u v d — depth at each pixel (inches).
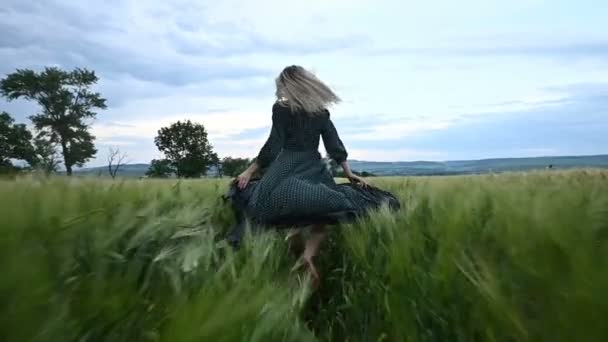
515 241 56.4
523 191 89.0
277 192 143.3
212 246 78.5
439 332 64.1
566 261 46.6
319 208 140.5
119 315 44.1
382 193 164.6
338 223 143.9
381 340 71.2
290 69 158.9
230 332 39.4
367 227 115.4
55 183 79.3
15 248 41.7
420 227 89.3
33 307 37.4
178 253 69.1
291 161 153.6
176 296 51.1
